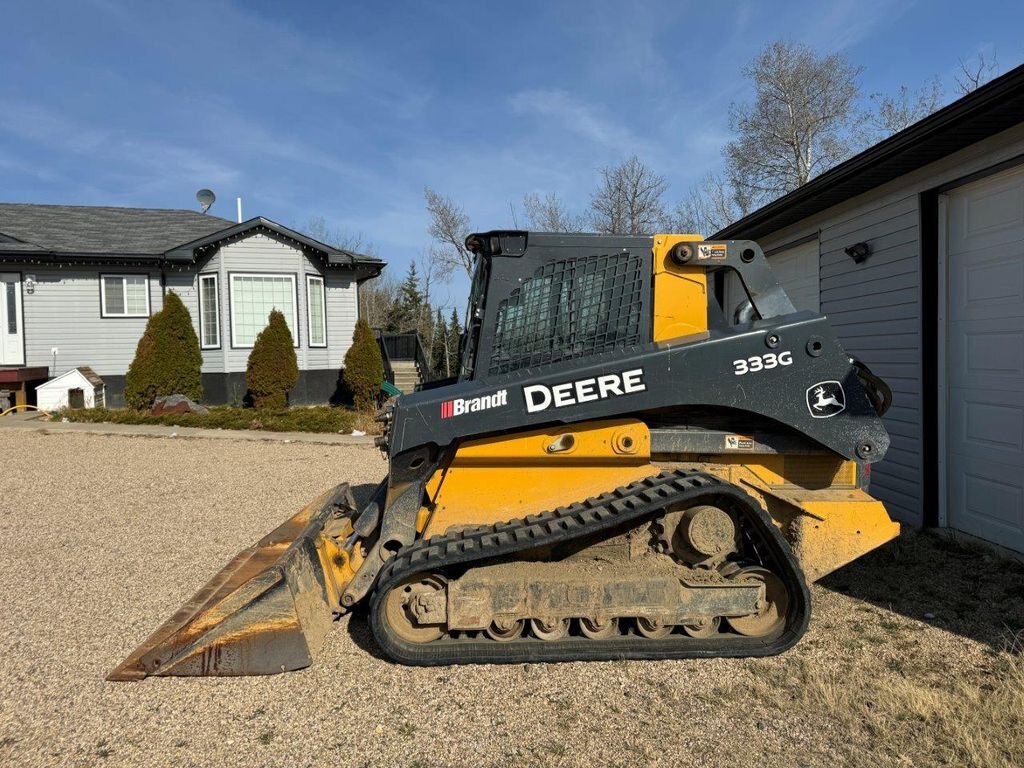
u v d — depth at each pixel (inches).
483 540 135.2
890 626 155.9
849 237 274.4
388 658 141.6
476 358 150.7
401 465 147.3
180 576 190.1
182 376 561.3
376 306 1963.6
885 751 109.7
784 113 1069.1
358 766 107.7
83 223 692.1
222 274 623.8
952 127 191.5
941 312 229.3
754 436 150.1
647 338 149.6
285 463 368.2
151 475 331.9
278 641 132.1
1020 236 198.8
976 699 122.0
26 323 595.8
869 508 144.9
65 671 137.4
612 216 1259.2
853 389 144.7
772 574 144.1
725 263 149.9
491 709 123.5
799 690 128.7
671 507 143.2
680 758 108.7
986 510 214.2
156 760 109.3
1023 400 199.0
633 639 142.2
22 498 283.1
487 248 152.9
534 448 142.9
